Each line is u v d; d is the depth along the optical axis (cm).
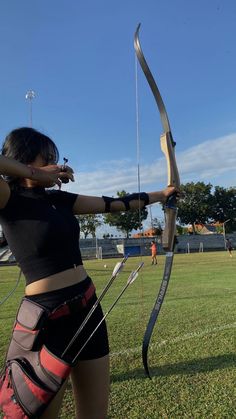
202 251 5406
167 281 235
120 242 5234
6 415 190
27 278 202
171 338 595
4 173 184
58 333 196
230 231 7631
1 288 1363
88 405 210
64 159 211
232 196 7631
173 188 243
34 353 191
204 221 7606
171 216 240
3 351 552
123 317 759
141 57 249
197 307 842
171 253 238
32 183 205
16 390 187
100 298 204
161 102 251
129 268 2055
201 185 7369
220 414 356
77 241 214
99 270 2089
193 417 351
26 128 218
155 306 235
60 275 201
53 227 198
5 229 202
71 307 198
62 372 186
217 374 446
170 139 248
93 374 208
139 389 411
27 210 198
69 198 227
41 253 198
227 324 675
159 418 351
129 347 554
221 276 1559
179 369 464
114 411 364
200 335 608
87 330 204
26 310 197
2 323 748
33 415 184
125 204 241
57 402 197
